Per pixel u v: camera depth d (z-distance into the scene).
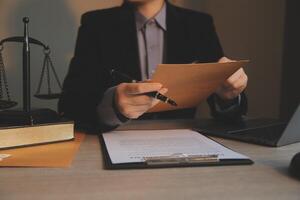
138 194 0.46
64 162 0.59
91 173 0.54
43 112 0.79
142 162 0.58
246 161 0.60
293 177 0.53
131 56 1.27
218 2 1.84
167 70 0.73
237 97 1.01
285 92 1.73
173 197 0.45
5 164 0.58
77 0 1.74
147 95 0.79
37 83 1.71
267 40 1.79
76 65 1.29
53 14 1.72
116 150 0.66
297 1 1.69
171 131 0.85
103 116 0.84
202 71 0.79
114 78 1.06
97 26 1.34
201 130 0.87
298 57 1.68
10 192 0.46
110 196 0.45
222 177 0.53
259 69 1.81
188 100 0.90
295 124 0.74
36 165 0.58
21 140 0.69
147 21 1.30
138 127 0.92
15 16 1.68
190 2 1.85
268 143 0.74
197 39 1.35
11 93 1.69
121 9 1.37
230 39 1.84
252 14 1.81
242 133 0.83
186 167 0.57
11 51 1.68
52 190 0.47
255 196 0.46
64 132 0.74
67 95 1.04
